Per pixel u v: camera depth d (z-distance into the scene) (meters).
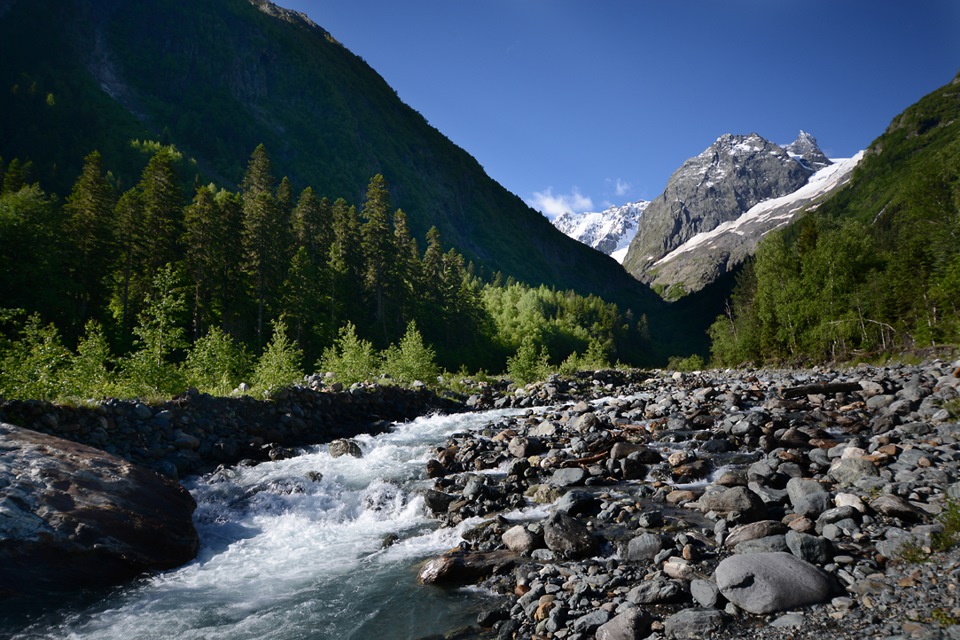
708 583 6.18
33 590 6.79
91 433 12.79
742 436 15.17
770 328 65.56
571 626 5.78
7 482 7.80
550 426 18.23
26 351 16.05
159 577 7.84
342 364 32.59
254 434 16.80
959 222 44.75
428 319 85.94
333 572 7.99
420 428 20.98
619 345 159.62
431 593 7.14
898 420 14.59
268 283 60.47
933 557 6.05
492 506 10.52
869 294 52.22
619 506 9.73
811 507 8.30
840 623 5.13
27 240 49.53
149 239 54.12
